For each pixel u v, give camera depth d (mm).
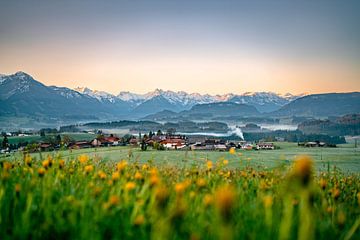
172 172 6785
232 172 7246
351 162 70000
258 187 5805
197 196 4367
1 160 6516
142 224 3408
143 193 4145
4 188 4383
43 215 3982
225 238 2152
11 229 3744
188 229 3336
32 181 4684
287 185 2812
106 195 4547
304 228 2730
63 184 5266
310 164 2457
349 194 6840
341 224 3826
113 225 3566
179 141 159875
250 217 3959
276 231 3377
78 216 3809
